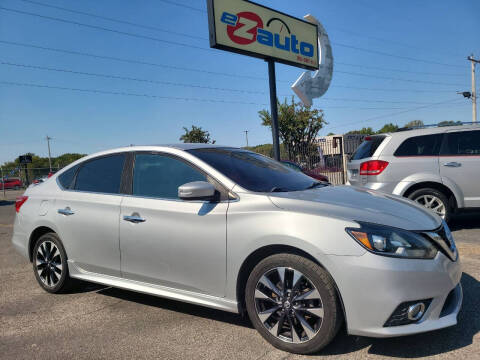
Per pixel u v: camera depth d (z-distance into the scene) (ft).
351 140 62.23
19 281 15.84
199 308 12.07
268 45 39.93
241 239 9.41
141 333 10.40
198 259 10.12
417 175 20.34
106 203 12.10
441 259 8.45
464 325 9.71
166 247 10.64
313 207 9.07
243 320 10.96
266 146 58.80
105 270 12.17
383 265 7.98
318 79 53.57
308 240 8.51
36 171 103.30
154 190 11.43
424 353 8.55
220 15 35.81
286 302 8.92
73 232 12.80
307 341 8.66
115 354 9.32
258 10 39.09
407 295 7.96
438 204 20.34
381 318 7.98
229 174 10.61
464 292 11.83
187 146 12.01
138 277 11.43
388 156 20.76
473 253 15.93
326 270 8.48
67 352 9.53
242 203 9.75
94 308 12.45
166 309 12.10
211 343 9.62
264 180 10.95
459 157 20.02
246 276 9.84
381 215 8.80
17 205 14.99
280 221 8.98
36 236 14.38
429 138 20.59
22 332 10.84
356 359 8.46
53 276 13.87
